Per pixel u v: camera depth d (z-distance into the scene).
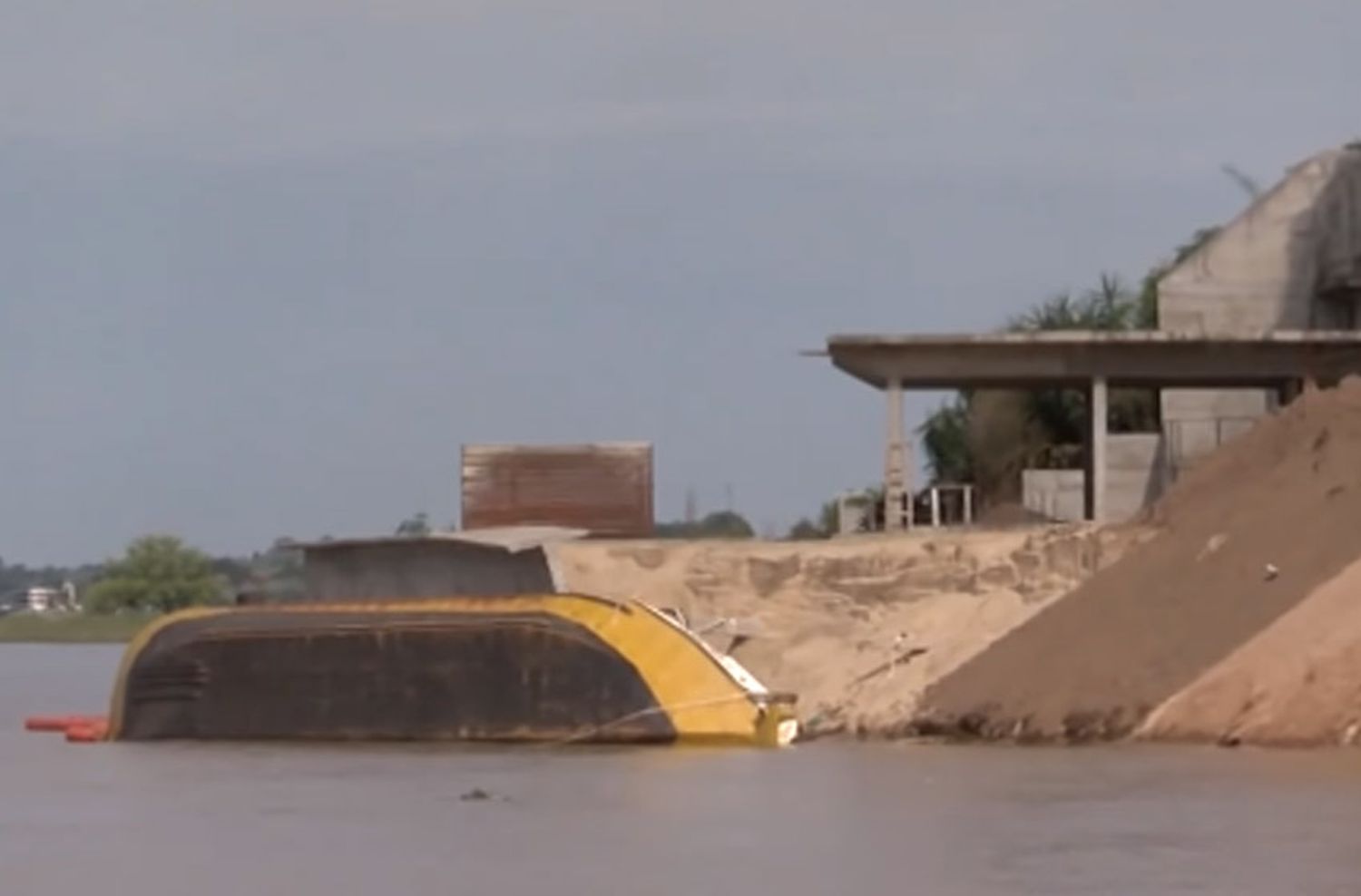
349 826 162.62
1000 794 166.25
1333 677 190.75
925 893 128.50
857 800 166.88
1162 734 196.25
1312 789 163.75
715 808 165.62
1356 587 196.88
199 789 189.38
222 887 137.88
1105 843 142.88
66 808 178.62
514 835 155.12
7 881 141.75
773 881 134.00
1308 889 126.38
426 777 192.12
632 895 130.62
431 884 136.00
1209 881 129.12
